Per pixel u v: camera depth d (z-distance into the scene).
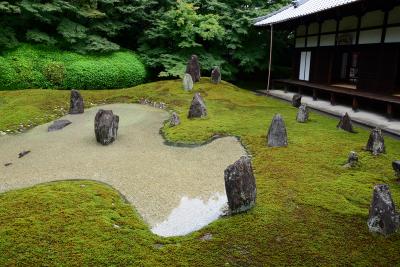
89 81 16.58
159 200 6.09
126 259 4.18
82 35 17.05
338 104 14.52
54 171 7.44
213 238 4.67
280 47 22.61
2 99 13.56
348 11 12.74
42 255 4.18
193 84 16.38
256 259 4.20
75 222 4.95
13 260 4.07
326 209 5.35
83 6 18.02
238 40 19.78
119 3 19.28
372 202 4.80
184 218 5.46
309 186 6.18
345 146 8.45
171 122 10.86
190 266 4.09
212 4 19.73
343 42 14.65
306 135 9.48
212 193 6.36
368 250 4.35
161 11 19.62
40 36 16.23
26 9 15.71
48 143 9.52
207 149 8.79
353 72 16.45
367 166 7.19
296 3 18.17
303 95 17.34
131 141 9.63
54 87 16.08
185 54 19.23
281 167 7.13
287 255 4.26
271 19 17.05
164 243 4.62
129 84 17.81
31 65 15.62
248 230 4.81
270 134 8.54
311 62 17.31
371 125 10.73
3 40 15.40
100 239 4.57
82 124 11.48
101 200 5.79
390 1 11.13
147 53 19.23
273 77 23.36
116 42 21.25
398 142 9.00
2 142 9.73
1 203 5.53
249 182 5.30
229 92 15.74
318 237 4.62
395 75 12.11
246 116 11.97
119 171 7.42
